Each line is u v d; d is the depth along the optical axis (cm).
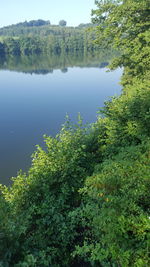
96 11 1641
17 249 408
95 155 778
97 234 394
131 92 1027
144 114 677
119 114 766
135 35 1548
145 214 321
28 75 5816
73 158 628
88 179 454
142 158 459
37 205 555
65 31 16925
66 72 6266
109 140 742
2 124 2558
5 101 3497
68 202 580
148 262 256
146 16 1435
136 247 290
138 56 1376
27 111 3003
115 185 399
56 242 476
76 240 496
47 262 405
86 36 12206
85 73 6000
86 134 845
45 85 4600
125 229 296
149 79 1324
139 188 353
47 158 660
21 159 1795
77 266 449
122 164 455
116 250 289
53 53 12950
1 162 1748
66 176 610
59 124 2528
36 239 461
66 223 498
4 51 12719
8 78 5403
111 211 332
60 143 713
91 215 405
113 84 4509
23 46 12750
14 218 433
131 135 678
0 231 381
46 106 3203
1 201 453
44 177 598
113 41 1689
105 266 344
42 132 2316
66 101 3431
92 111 2927
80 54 12062
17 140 2134
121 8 1397
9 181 1514
